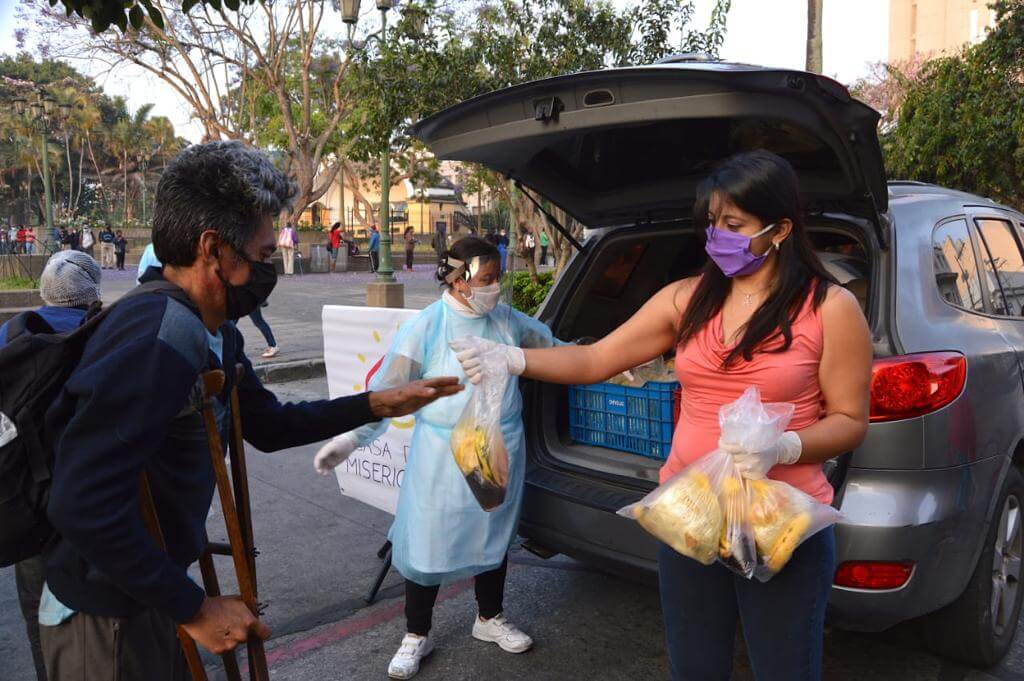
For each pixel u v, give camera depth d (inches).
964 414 102.7
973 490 104.1
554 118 98.0
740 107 85.0
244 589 65.4
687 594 76.9
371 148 362.3
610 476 117.4
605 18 329.7
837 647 125.1
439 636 130.6
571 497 114.2
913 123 597.3
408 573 114.8
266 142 1221.7
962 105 556.7
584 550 112.7
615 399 126.0
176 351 56.2
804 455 70.3
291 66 1160.2
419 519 112.7
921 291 109.9
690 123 107.5
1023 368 123.1
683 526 68.6
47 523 59.7
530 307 384.8
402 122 350.3
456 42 336.2
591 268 145.3
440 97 333.4
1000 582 117.3
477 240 111.3
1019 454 123.6
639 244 163.8
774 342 70.7
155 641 64.3
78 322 124.8
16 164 2303.2
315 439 78.3
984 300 127.8
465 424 86.7
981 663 117.0
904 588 95.0
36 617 87.2
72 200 2448.3
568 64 327.9
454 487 110.9
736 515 67.3
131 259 1250.0
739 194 70.2
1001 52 537.3
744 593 73.6
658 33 334.6
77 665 62.6
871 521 94.0
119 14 141.6
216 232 60.0
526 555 163.0
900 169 612.1
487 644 127.6
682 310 80.0
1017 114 515.5
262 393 78.2
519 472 116.6
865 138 90.7
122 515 53.7
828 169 106.3
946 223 127.2
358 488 154.3
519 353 84.2
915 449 96.6
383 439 146.5
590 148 121.3
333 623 135.0
